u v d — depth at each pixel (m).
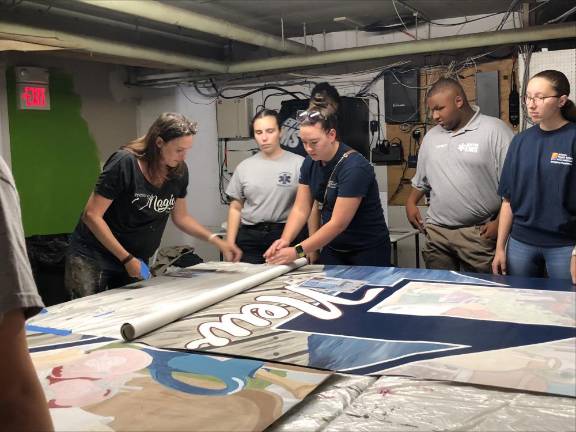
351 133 4.84
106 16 4.45
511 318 1.48
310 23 5.01
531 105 2.38
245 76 5.54
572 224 2.38
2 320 0.65
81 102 4.94
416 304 1.66
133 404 1.04
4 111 4.34
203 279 2.11
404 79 4.84
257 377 1.14
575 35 3.84
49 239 4.30
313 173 2.51
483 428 0.90
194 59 4.64
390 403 1.01
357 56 4.58
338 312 1.60
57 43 3.19
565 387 1.04
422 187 3.22
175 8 3.57
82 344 1.40
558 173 2.35
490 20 4.71
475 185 2.88
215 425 0.94
